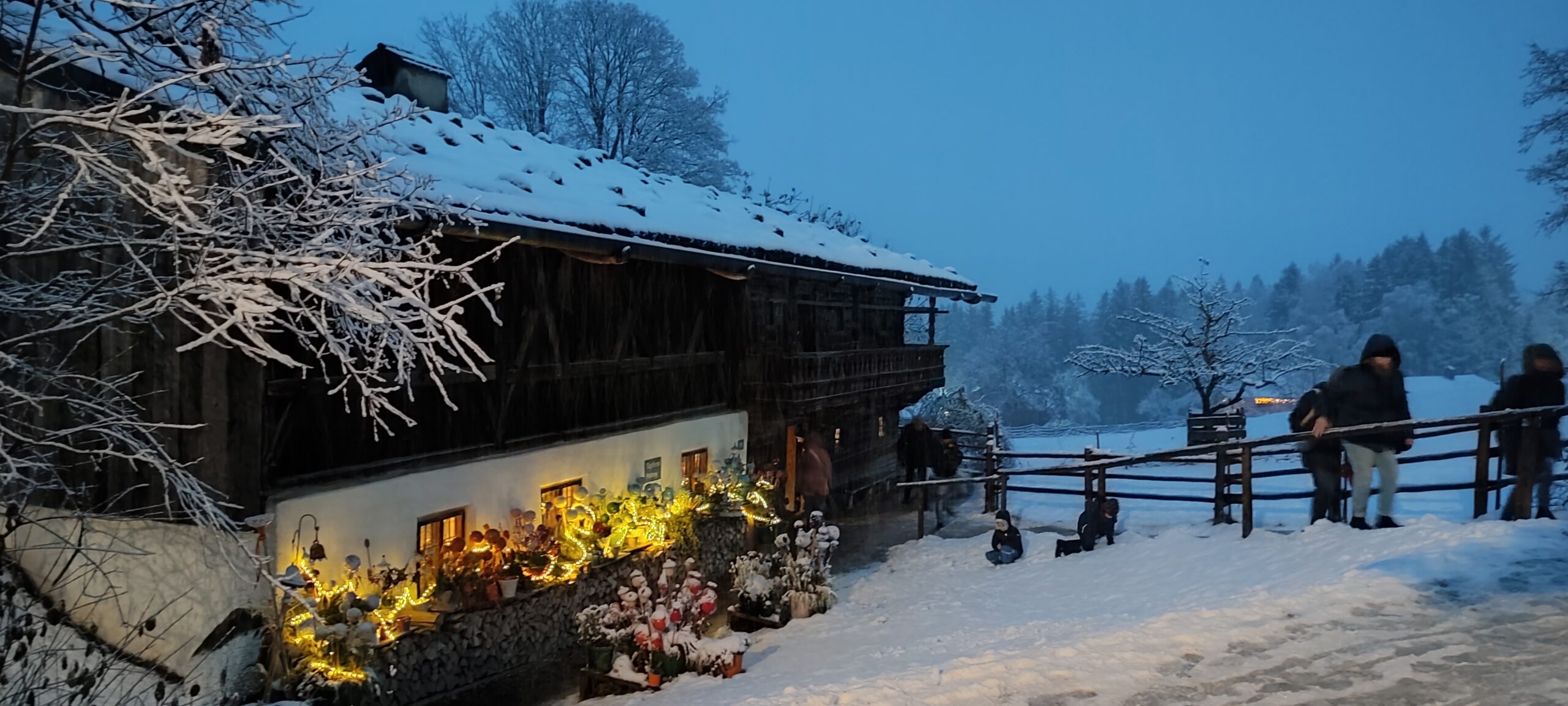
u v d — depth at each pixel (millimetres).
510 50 31906
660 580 10141
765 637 11234
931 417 28359
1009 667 7109
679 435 14438
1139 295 106562
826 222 38188
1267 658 6848
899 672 7523
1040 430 40562
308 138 7688
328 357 8914
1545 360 9641
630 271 13445
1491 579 7793
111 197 7051
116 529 8133
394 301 7023
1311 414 11000
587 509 11938
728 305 16078
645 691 9258
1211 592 8961
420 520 9867
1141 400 93375
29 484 7418
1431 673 6258
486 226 9312
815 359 16484
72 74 7574
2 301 6973
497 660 9867
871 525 17516
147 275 6969
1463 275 88875
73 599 8234
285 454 8516
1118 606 9305
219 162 7281
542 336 11648
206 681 7688
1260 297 121688
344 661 8008
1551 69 31016
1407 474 15945
